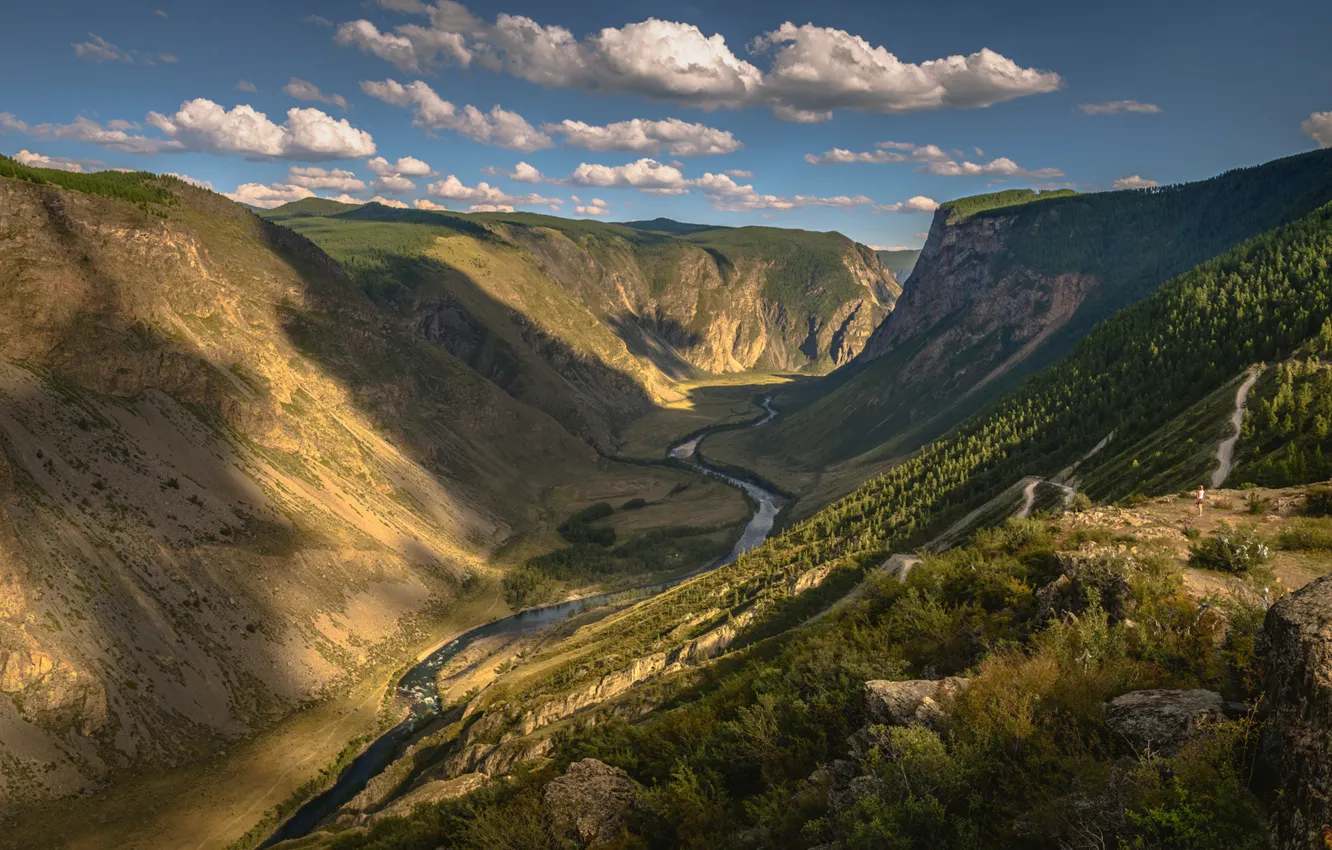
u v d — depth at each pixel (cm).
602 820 2414
